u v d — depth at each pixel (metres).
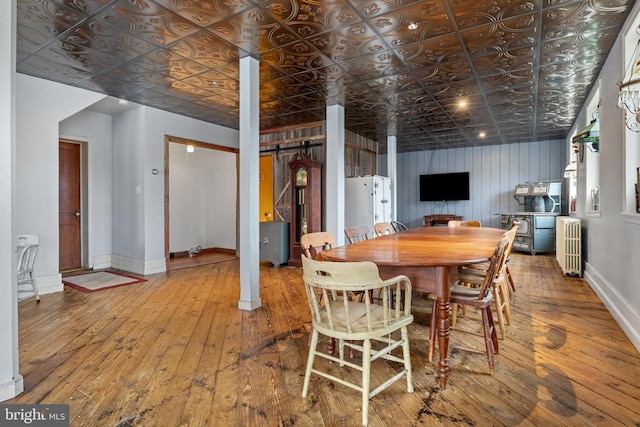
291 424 1.58
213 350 2.37
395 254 2.03
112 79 3.88
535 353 2.29
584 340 2.50
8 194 1.81
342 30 2.73
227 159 7.07
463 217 8.08
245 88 3.27
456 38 2.86
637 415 1.63
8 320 1.79
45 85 3.92
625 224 2.74
